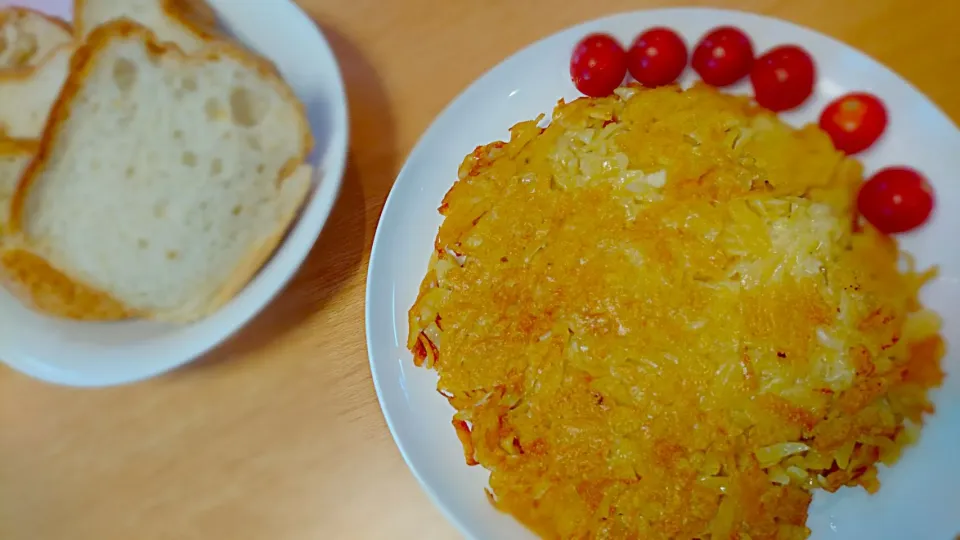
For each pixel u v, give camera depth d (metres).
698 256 0.37
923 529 0.36
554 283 0.38
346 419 0.43
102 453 0.44
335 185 0.42
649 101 0.41
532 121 0.42
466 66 0.47
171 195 0.42
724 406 0.36
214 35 0.45
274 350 0.44
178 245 0.42
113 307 0.43
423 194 0.43
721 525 0.36
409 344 0.41
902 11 0.43
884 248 0.39
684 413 0.36
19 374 0.46
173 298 0.43
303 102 0.44
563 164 0.40
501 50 0.47
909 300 0.39
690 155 0.39
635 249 0.38
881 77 0.40
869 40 0.43
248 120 0.44
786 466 0.36
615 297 0.37
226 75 0.43
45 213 0.42
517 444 0.38
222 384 0.44
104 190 0.42
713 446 0.36
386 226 0.43
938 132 0.39
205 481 0.44
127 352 0.42
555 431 0.37
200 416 0.44
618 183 0.39
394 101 0.47
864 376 0.36
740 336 0.36
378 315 0.42
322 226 0.42
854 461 0.36
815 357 0.36
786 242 0.37
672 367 0.36
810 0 0.44
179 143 0.43
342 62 0.47
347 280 0.45
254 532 0.43
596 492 0.36
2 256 0.42
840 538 0.37
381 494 0.42
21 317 0.42
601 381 0.37
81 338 0.42
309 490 0.43
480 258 0.40
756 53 0.42
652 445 0.36
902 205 0.38
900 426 0.37
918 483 0.37
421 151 0.43
